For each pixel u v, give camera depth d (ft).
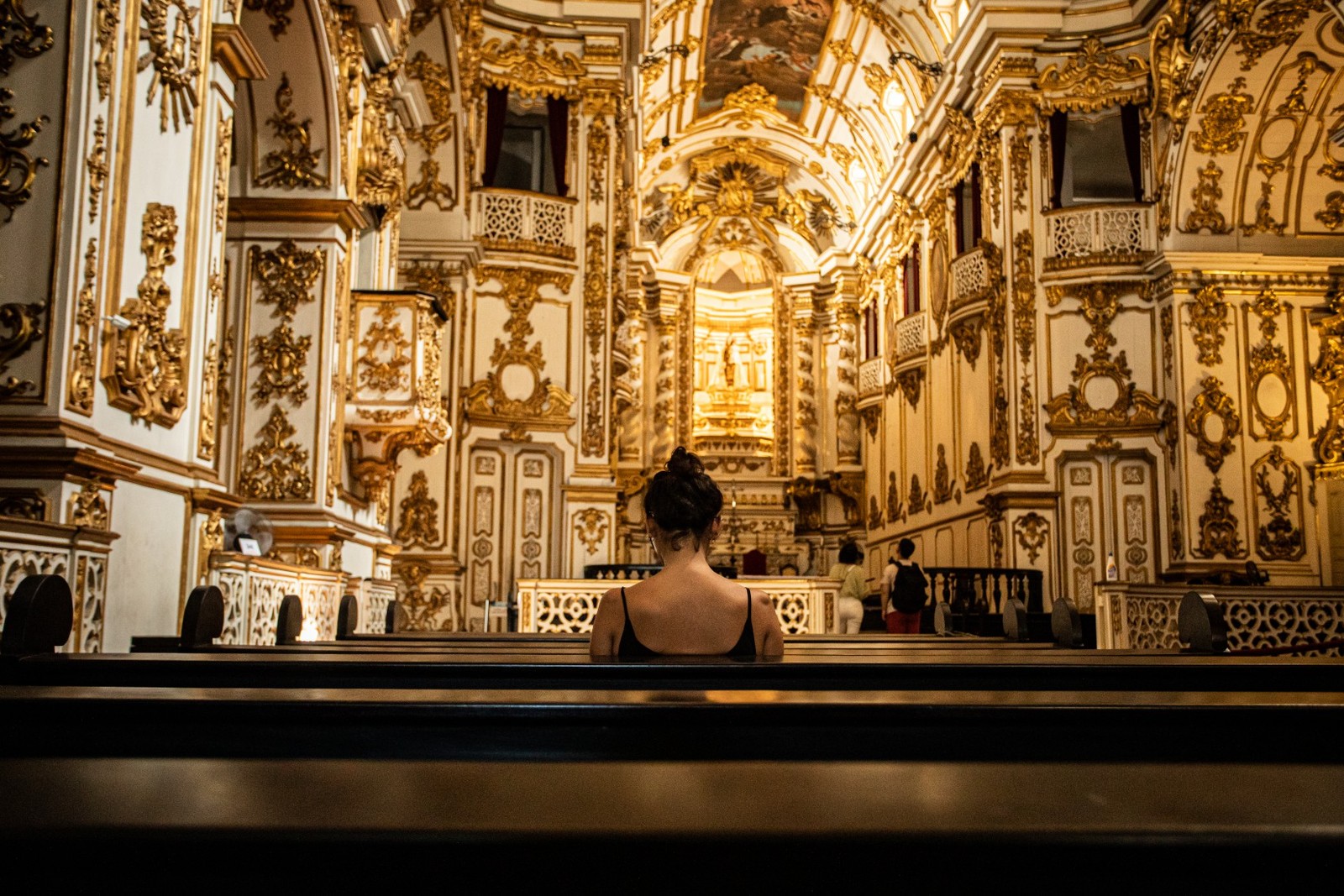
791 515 95.40
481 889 2.64
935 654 12.05
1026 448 53.88
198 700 6.20
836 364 94.89
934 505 69.26
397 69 35.22
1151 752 6.32
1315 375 49.24
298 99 29.66
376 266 36.86
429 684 9.08
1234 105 50.11
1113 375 53.57
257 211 29.73
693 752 6.15
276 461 29.22
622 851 2.18
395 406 33.30
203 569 20.18
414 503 49.98
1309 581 50.14
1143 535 52.95
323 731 6.21
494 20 52.85
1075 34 55.06
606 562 52.26
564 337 53.42
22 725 6.32
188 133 19.89
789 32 78.48
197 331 20.61
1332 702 6.35
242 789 2.46
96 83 16.21
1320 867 2.50
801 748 6.18
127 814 2.24
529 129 55.72
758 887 2.64
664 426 96.43
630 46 55.98
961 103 62.03
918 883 2.63
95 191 16.20
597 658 10.31
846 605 41.63
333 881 2.57
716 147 96.22
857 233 91.66
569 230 53.93
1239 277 51.78
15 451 14.85
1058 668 9.53
